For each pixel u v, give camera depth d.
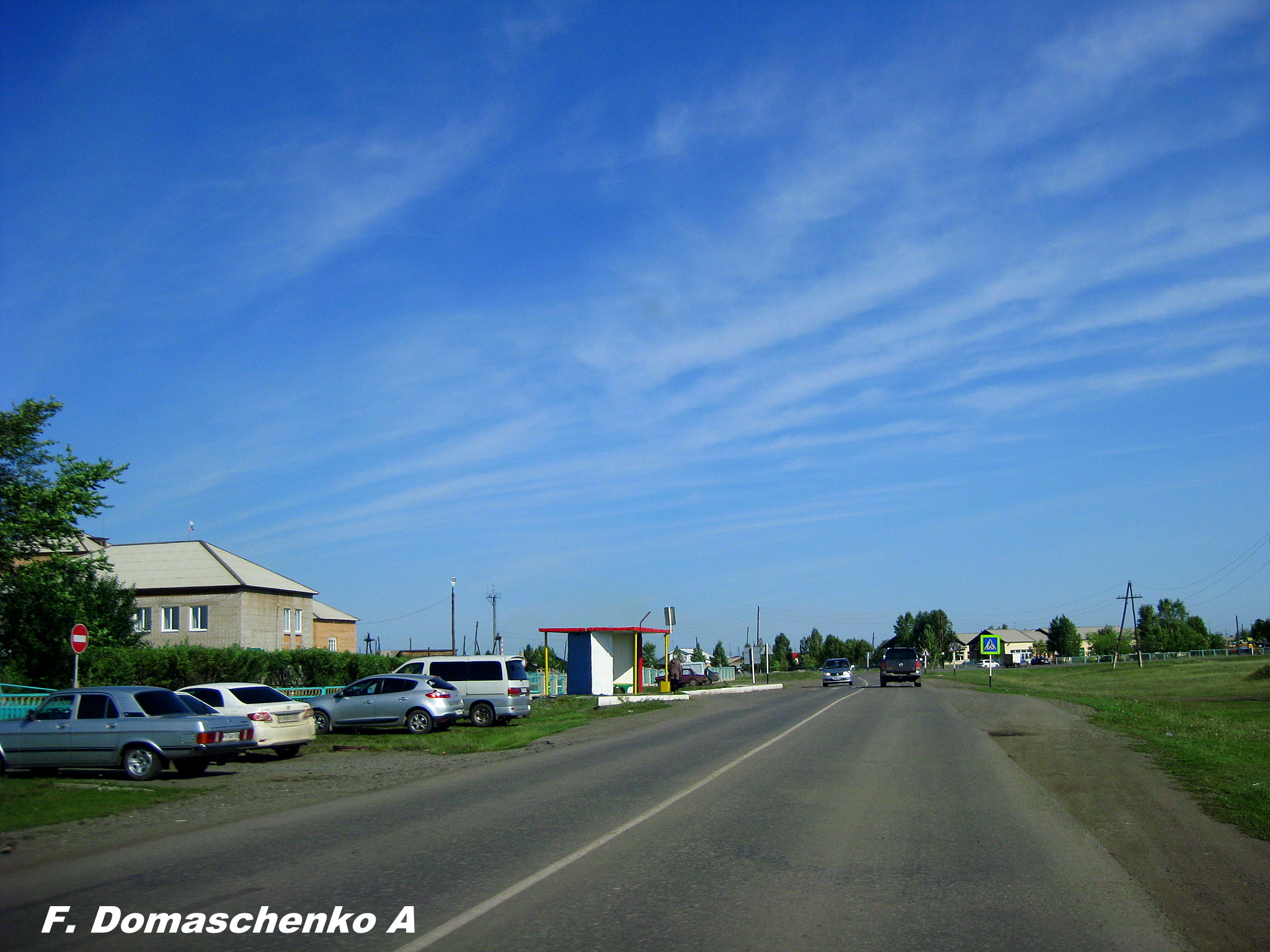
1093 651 155.75
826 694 43.44
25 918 6.82
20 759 15.96
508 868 8.20
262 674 34.84
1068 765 15.90
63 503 30.47
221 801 12.97
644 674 62.06
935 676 79.00
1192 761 16.19
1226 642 139.38
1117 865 8.41
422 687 25.50
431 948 5.99
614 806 11.76
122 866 8.55
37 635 32.31
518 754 19.53
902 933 6.33
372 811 11.72
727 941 6.12
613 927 6.44
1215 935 6.39
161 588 53.16
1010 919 6.69
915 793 12.70
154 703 16.11
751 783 13.78
